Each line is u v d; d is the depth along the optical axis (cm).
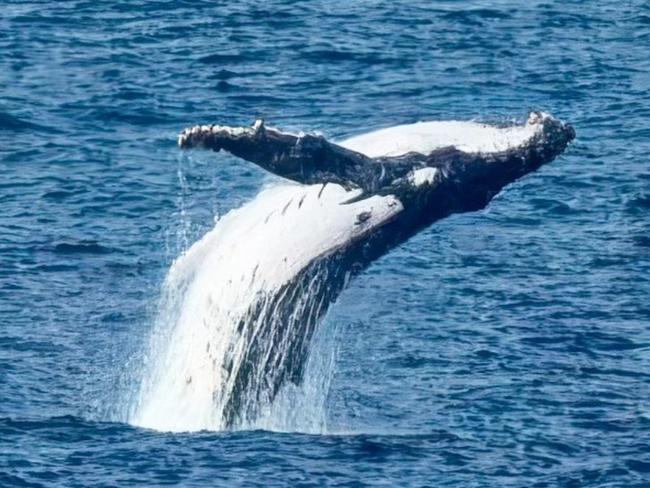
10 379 11525
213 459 9925
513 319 12950
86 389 11400
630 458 10256
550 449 10406
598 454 10331
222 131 9038
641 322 12900
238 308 10206
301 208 10150
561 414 11038
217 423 10381
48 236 14862
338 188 10119
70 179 16512
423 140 10100
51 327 12700
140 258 14438
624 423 10888
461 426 10794
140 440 10231
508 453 10294
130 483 9581
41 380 11556
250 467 9819
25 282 13700
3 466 9794
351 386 11531
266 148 9150
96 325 12794
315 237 10056
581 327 12750
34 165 16988
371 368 11912
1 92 19412
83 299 13400
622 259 14500
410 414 11006
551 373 11819
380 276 13962
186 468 9781
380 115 18912
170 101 19350
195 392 10450
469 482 9781
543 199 16062
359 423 10788
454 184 10019
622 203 16012
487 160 10056
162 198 16012
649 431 10738
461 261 14362
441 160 10031
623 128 18475
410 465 9994
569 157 17325
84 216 15462
